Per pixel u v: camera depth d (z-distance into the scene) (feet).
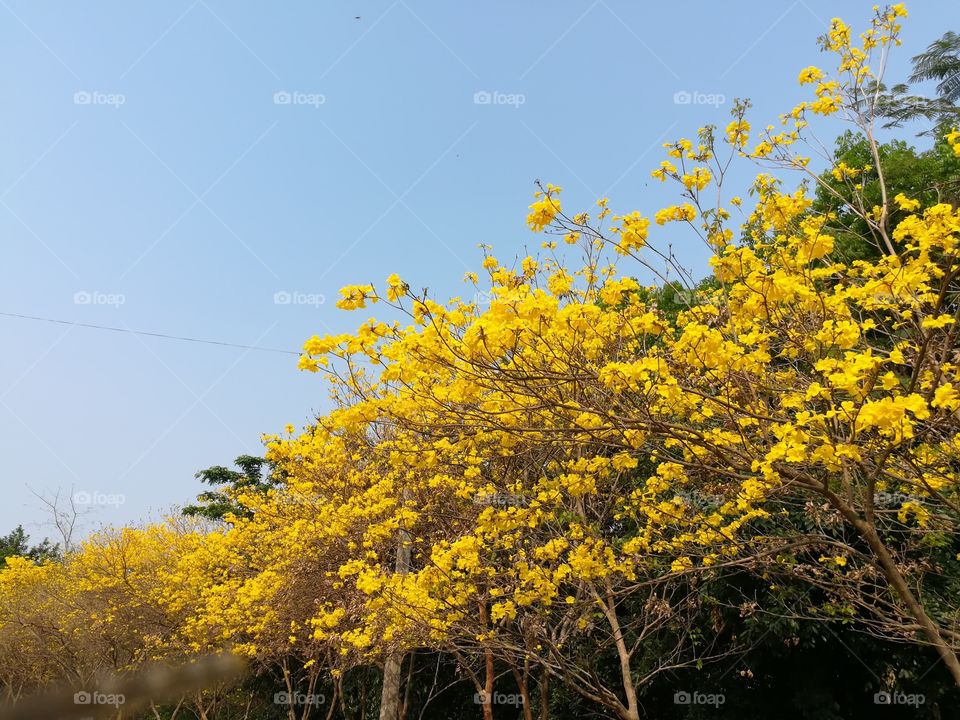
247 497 33.81
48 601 41.04
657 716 28.27
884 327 12.47
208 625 29.76
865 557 13.02
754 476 11.89
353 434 12.98
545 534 18.35
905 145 27.02
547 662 17.69
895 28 13.17
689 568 15.10
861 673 23.24
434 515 21.61
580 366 10.91
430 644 18.24
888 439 10.49
